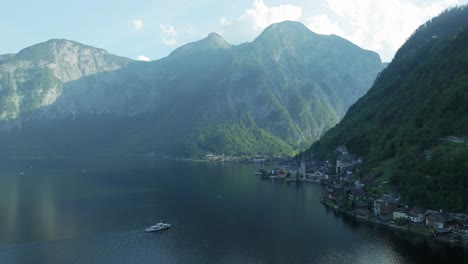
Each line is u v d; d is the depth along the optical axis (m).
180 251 189.88
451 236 195.62
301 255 184.00
